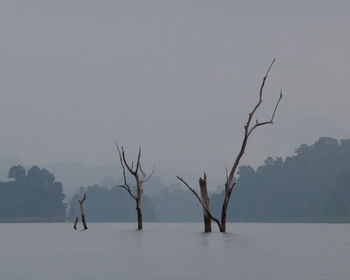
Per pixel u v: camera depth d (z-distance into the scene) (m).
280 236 144.75
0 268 64.50
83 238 135.25
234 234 151.75
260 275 57.00
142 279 54.41
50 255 82.94
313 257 76.38
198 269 62.69
